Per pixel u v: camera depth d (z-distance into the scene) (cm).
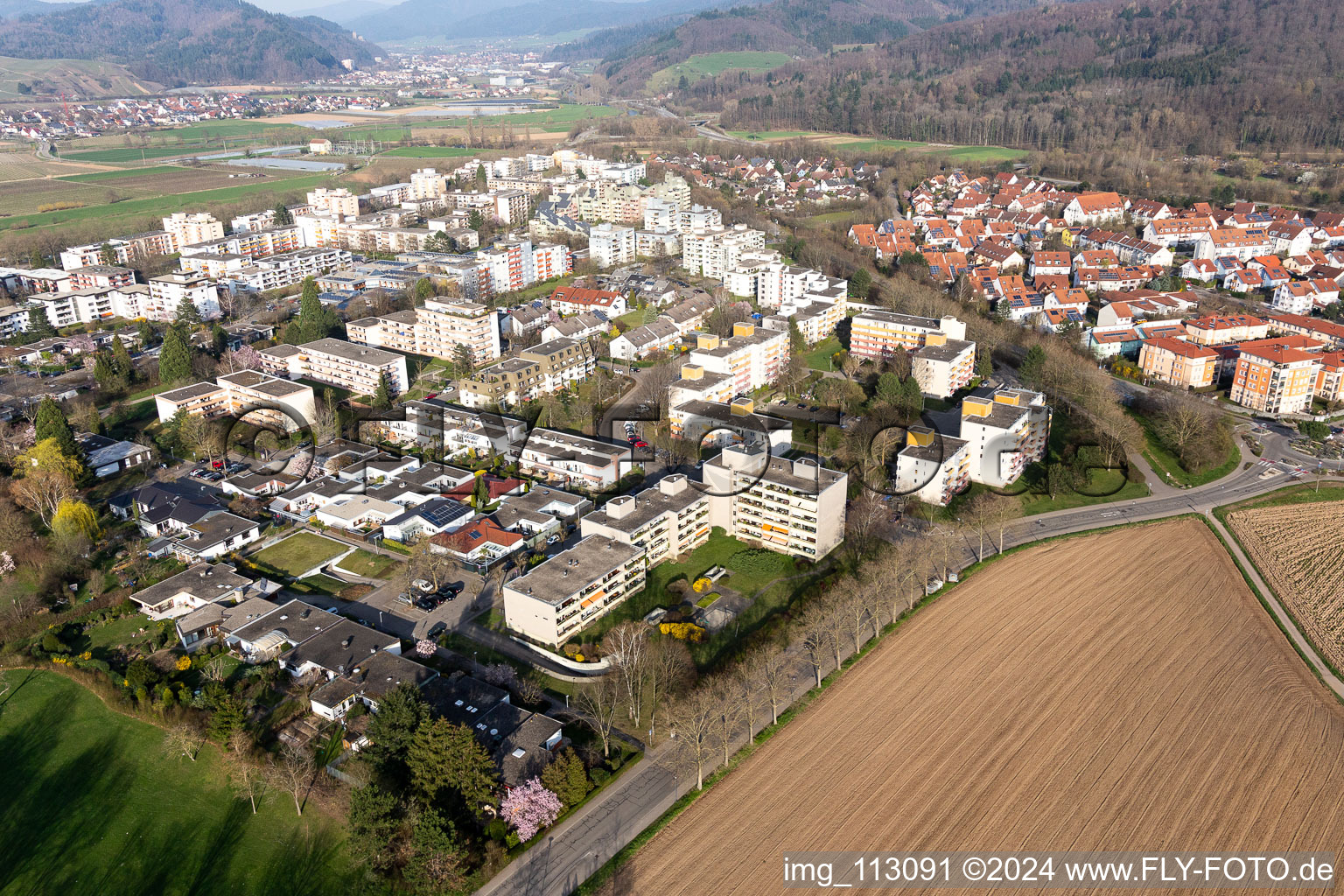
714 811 12756
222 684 15438
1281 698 14938
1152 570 18725
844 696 14988
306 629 16600
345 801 12950
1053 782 13138
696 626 16575
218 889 11744
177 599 17725
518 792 12462
